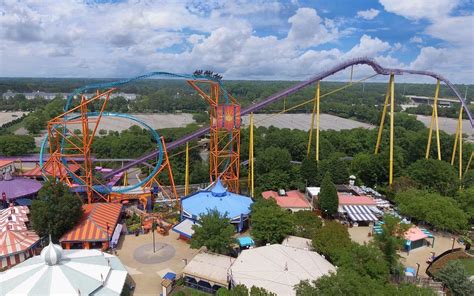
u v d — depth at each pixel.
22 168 138.25
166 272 64.44
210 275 57.75
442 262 71.00
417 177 106.38
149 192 99.12
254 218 72.50
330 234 64.62
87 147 93.00
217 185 91.31
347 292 41.88
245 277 54.25
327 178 91.50
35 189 99.44
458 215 81.69
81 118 96.19
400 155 119.38
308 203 97.56
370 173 116.00
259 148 156.38
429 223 87.69
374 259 55.28
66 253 56.91
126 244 76.00
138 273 63.88
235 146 144.75
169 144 108.62
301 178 114.19
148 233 81.81
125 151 155.75
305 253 61.72
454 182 100.31
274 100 110.19
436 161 105.44
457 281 57.38
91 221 75.38
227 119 98.19
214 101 105.62
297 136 165.12
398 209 91.44
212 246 64.44
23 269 51.19
